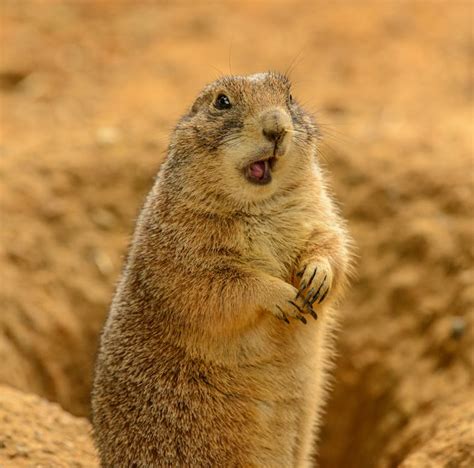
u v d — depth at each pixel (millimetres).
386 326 13133
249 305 7621
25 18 21859
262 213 7977
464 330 12227
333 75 19031
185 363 7910
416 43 20219
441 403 11742
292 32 21016
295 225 8039
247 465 8047
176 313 7820
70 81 19422
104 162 14977
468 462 9352
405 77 18797
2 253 13531
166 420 7969
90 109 18062
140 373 8031
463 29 20656
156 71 19688
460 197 13594
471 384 11641
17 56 20125
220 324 7711
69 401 12945
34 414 9875
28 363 12688
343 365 13195
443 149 14547
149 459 8039
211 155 7852
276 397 8047
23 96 18844
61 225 14227
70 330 13281
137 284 8102
